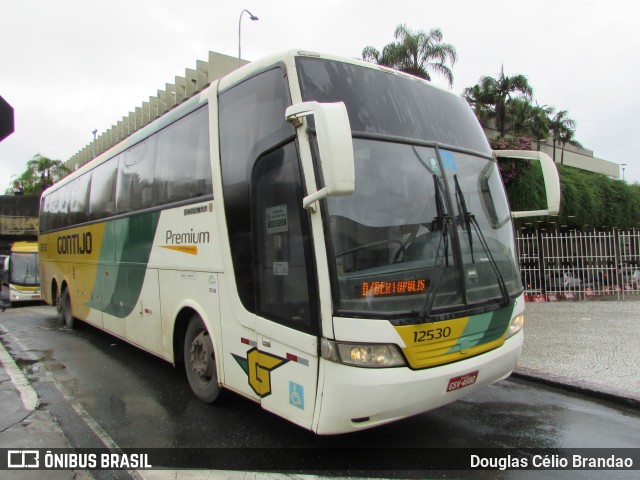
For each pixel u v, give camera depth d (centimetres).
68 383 600
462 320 359
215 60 2406
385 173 360
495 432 436
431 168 387
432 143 401
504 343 404
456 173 407
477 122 489
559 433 436
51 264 1124
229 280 426
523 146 1573
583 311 1074
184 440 419
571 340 782
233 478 350
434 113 429
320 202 329
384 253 341
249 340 402
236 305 417
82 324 1026
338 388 316
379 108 385
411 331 329
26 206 3712
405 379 323
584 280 1280
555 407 505
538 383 582
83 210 872
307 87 363
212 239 458
